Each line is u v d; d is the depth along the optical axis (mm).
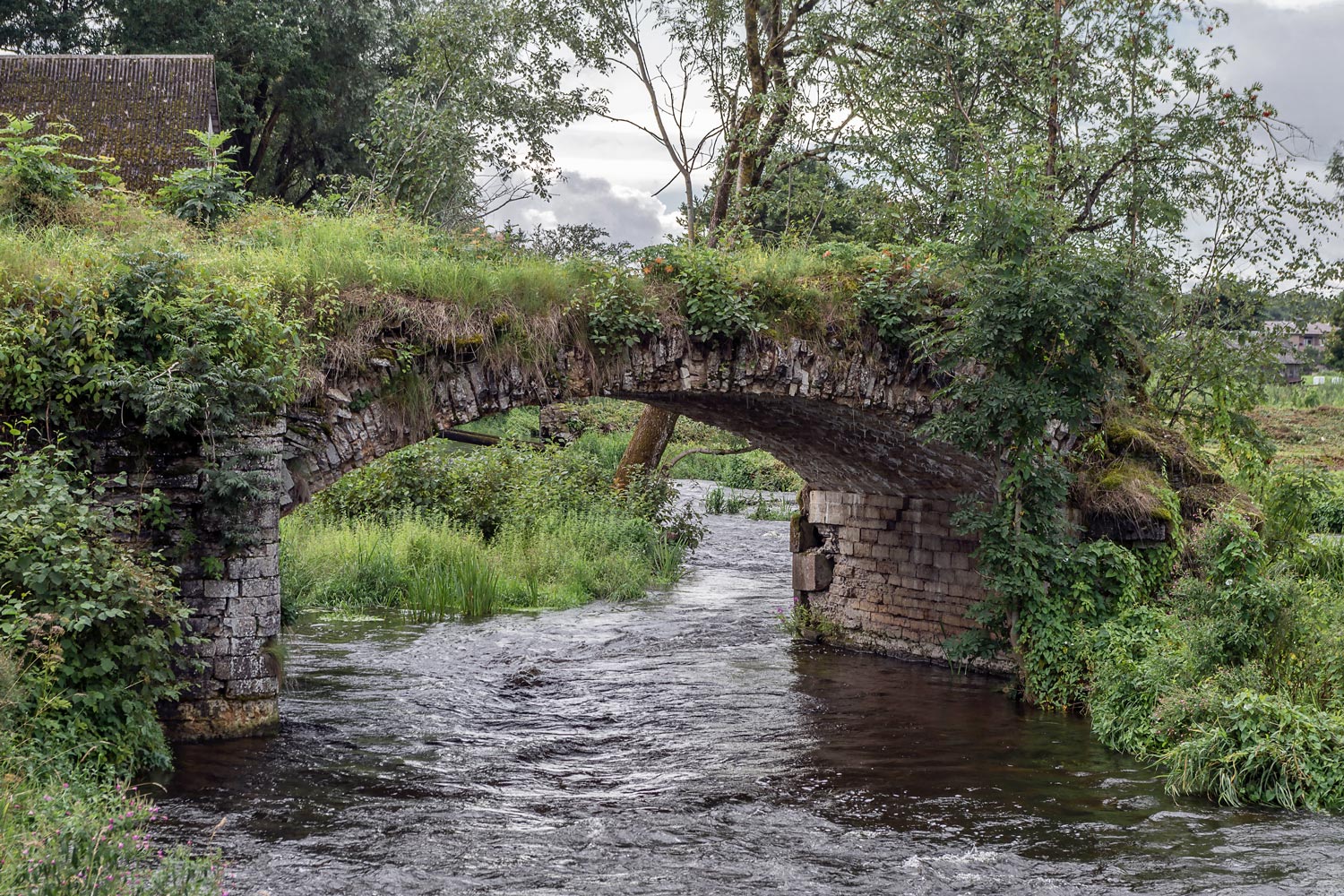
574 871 6598
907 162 17797
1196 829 7562
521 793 8219
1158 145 16016
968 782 8727
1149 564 11898
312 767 8500
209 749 8672
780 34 19875
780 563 21797
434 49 21797
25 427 8219
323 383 9195
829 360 11477
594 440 33594
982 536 11750
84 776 6836
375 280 9734
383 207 15031
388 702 10789
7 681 6621
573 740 9883
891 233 17969
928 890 6426
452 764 8883
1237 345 14164
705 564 21516
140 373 8336
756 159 20500
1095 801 8234
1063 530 11594
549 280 10508
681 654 13898
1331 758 8172
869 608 14531
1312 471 13812
